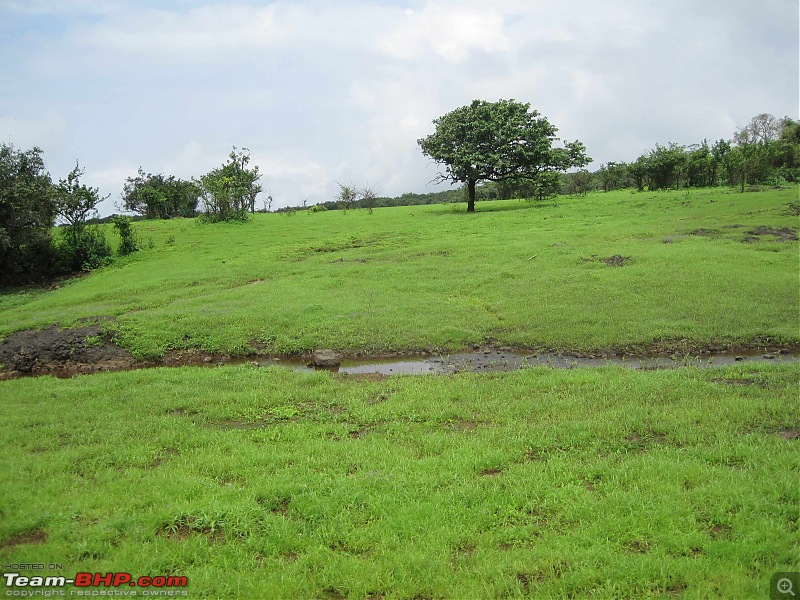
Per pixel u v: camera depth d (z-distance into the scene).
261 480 6.77
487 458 7.20
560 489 6.28
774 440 7.22
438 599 4.75
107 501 6.32
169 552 5.38
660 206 35.41
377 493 6.34
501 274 20.83
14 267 26.22
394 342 14.88
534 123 42.28
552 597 4.65
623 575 4.82
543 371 11.78
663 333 14.17
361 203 56.75
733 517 5.52
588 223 30.77
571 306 16.72
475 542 5.49
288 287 20.58
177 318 17.03
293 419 9.44
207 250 29.19
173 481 6.75
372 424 9.04
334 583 4.95
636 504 5.83
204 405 10.02
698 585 4.63
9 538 5.73
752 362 11.75
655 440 7.69
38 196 26.31
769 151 45.16
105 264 27.91
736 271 18.73
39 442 8.24
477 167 39.94
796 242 22.59
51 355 15.12
